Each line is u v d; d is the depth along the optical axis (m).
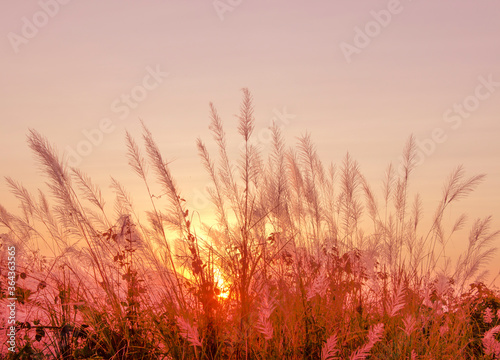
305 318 3.33
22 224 4.07
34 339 3.64
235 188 4.20
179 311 3.55
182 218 3.90
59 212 4.02
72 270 3.95
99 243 3.97
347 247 4.41
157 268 3.80
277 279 3.82
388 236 4.56
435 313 3.70
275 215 4.27
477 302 4.47
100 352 3.52
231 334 3.37
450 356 3.50
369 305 4.07
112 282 3.90
